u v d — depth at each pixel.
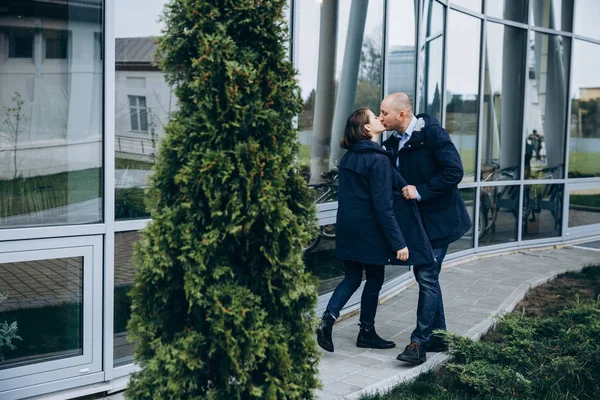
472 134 8.65
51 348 3.62
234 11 2.56
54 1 3.58
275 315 2.75
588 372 4.11
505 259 8.62
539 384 4.06
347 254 4.48
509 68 9.26
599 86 10.67
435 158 4.54
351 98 5.85
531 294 6.80
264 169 2.59
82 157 3.69
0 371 3.42
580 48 10.30
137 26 3.86
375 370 4.31
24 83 3.52
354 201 4.45
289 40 2.67
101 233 3.72
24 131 3.52
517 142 9.42
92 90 3.71
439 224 4.55
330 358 4.54
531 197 9.63
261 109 2.57
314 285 2.81
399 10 6.66
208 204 2.54
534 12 9.58
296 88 2.67
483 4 8.75
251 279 2.72
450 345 4.43
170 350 2.64
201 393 2.78
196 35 2.55
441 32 7.91
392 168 4.49
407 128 4.66
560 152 10.10
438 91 7.89
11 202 3.49
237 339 2.62
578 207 10.39
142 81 3.90
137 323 2.68
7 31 3.46
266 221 2.60
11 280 3.45
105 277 3.75
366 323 4.76
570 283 7.29
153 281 2.59
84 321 3.69
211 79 2.51
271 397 2.65
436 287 4.56
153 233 2.57
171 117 2.66
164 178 2.59
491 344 4.54
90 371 3.73
